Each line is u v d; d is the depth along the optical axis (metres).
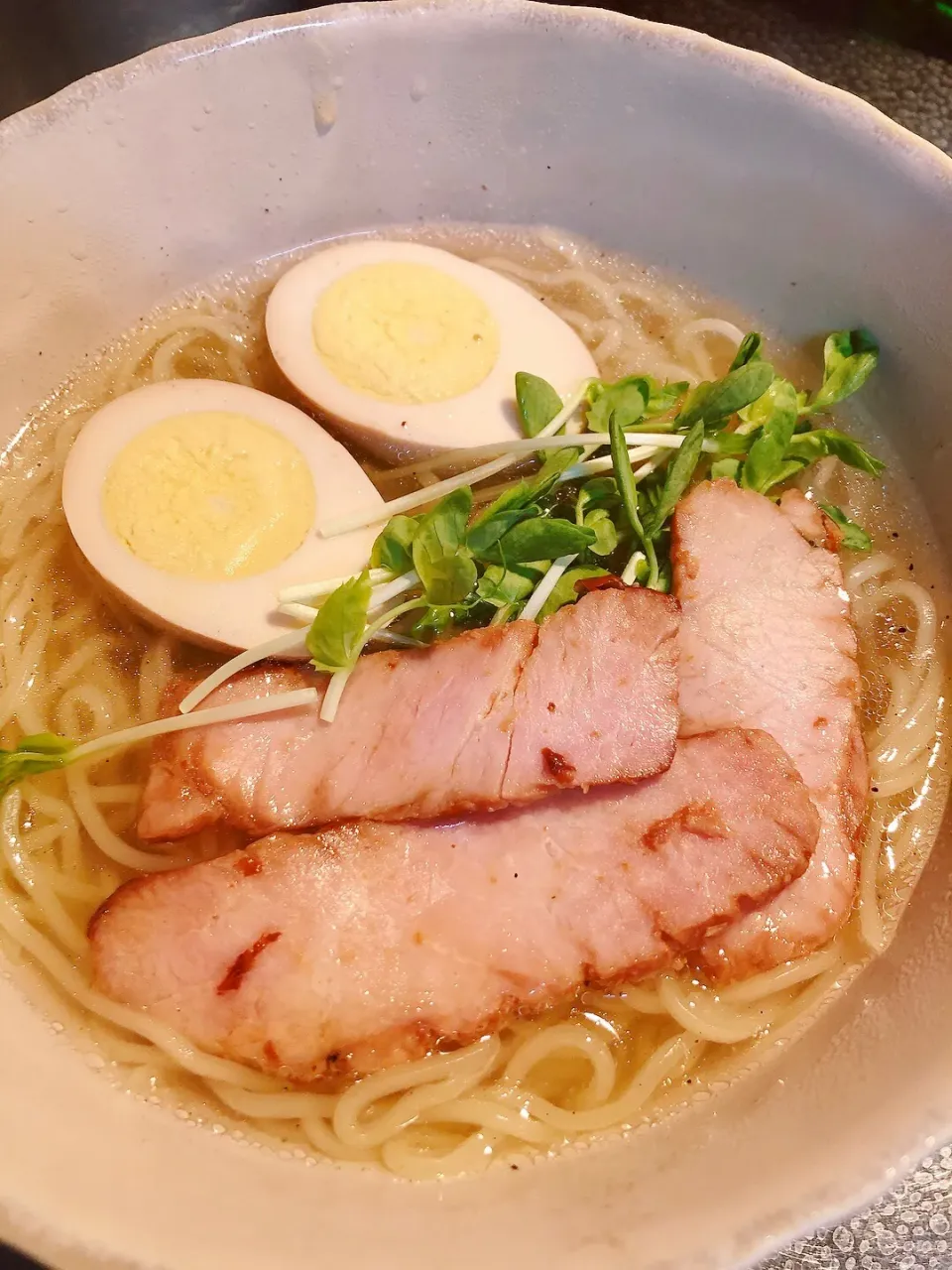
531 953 0.14
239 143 0.18
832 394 0.18
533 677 0.15
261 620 0.16
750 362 0.18
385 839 0.14
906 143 0.17
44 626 0.17
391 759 0.15
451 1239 0.12
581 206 0.20
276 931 0.14
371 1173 0.13
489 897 0.14
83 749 0.14
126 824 0.15
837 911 0.15
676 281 0.20
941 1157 0.14
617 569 0.17
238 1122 0.14
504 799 0.14
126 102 0.17
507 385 0.18
